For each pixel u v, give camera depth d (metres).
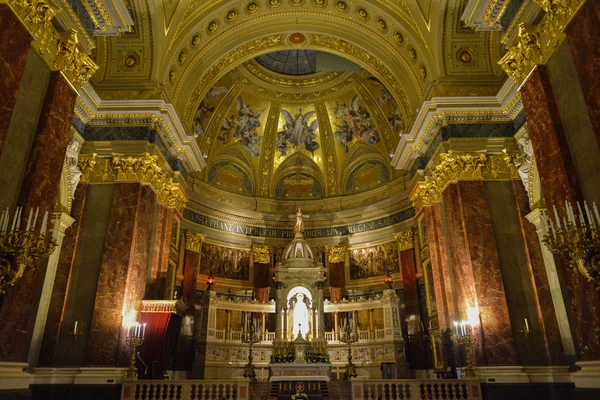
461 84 13.88
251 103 22.44
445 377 13.09
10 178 6.79
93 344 11.21
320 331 18.00
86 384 10.80
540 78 7.85
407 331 18.22
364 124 22.27
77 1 8.23
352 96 22.06
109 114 13.42
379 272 20.38
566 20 7.13
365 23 16.30
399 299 19.08
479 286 11.75
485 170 12.98
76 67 8.24
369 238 21.06
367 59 17.52
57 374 10.91
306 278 18.75
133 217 12.44
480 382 10.87
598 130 6.39
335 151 23.36
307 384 14.17
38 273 7.21
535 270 11.80
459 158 12.98
